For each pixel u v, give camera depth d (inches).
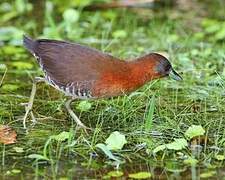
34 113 506.6
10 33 671.1
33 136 467.2
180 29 685.9
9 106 518.6
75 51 469.1
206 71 578.9
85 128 474.6
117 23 709.3
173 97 535.2
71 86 463.2
